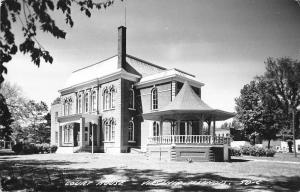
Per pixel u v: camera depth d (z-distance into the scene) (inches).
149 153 1048.8
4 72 245.1
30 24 247.0
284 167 786.2
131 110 1585.9
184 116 1032.8
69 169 701.3
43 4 241.6
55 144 1968.5
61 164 847.7
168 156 981.2
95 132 1656.0
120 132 1517.0
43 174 600.4
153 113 1051.9
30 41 247.9
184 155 960.3
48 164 848.9
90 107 1758.1
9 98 1465.3
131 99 1621.6
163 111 1009.5
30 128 2765.7
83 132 1596.9
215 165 821.9
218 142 998.4
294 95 975.6
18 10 237.6
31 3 241.0
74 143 1674.5
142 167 751.1
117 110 1550.2
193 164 845.8
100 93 1700.3
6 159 1083.3
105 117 1627.7
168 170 681.6
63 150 1705.2
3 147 2391.7
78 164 844.0
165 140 1045.2
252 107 1717.5
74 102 1908.2
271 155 1387.8
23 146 1679.4
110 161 961.5
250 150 1416.1
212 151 958.4
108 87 1641.2
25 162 924.0
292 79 847.7
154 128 1514.5
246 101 1716.3
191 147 960.3
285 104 1090.1
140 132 1577.3
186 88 1104.8
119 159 1056.8
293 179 551.2
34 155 1378.0
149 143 1064.2
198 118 1013.8
